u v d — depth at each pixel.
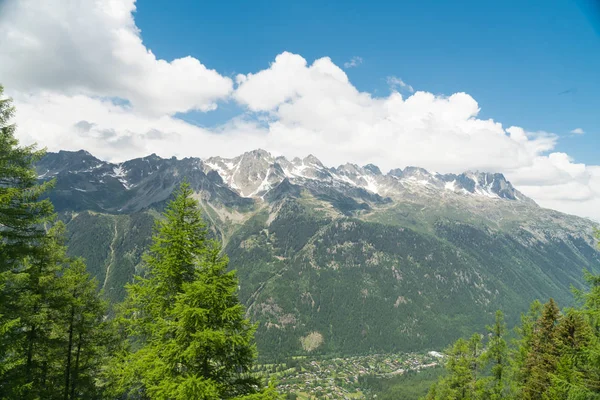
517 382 42.03
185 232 21.70
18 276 21.72
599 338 23.17
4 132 22.39
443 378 47.94
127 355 20.78
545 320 41.00
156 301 21.52
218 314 19.11
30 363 28.12
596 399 21.09
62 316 30.42
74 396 33.28
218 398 17.59
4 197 20.70
